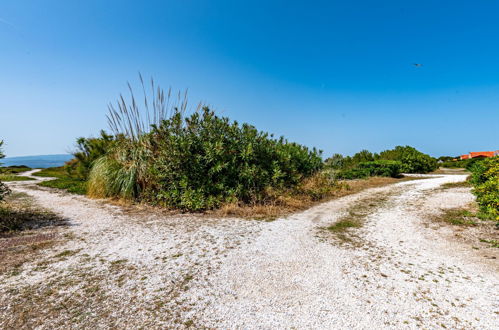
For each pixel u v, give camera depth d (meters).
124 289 2.47
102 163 7.52
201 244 3.72
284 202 6.54
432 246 3.67
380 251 3.50
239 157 6.52
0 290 2.41
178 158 6.02
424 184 10.10
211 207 6.02
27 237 3.96
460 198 6.84
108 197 7.18
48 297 2.31
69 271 2.83
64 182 11.69
